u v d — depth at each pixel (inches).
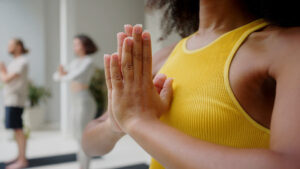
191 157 18.8
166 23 44.1
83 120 168.4
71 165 202.5
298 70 18.1
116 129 29.6
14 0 354.9
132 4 354.3
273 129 17.9
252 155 17.2
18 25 358.0
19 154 196.9
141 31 23.9
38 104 347.3
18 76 194.5
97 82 288.0
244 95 23.0
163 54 39.9
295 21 22.6
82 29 330.6
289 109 17.2
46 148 254.7
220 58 25.3
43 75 370.3
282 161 15.9
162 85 29.4
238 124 23.3
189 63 28.3
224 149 18.4
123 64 24.3
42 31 366.6
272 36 22.4
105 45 343.0
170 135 20.8
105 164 203.8
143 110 24.0
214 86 24.6
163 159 20.3
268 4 24.0
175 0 41.4
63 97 298.7
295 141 16.1
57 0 376.2
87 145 37.5
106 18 342.3
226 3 28.4
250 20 28.1
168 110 27.7
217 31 28.8
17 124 194.5
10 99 191.6
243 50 23.9
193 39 32.2
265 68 21.5
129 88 24.3
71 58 290.7
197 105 25.1
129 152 233.9
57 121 383.6
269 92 22.7
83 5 329.4
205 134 24.4
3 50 354.3
